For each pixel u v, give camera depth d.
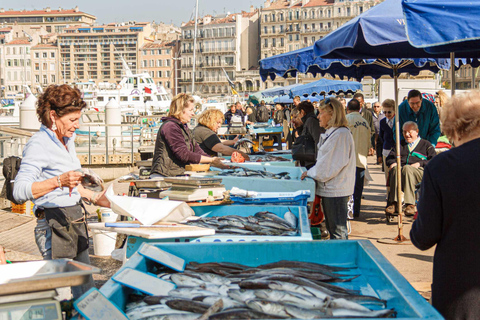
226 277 2.73
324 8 109.50
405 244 6.67
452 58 5.74
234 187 5.21
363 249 2.92
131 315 2.28
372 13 5.13
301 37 112.38
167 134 5.58
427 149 8.03
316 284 2.56
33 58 140.00
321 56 6.16
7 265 2.24
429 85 18.42
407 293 2.19
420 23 3.66
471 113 2.62
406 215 7.98
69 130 3.17
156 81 130.88
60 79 139.00
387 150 8.53
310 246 3.08
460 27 3.55
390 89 18.50
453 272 2.59
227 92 119.00
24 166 3.02
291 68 9.91
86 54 137.12
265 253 3.10
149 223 3.69
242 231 3.87
